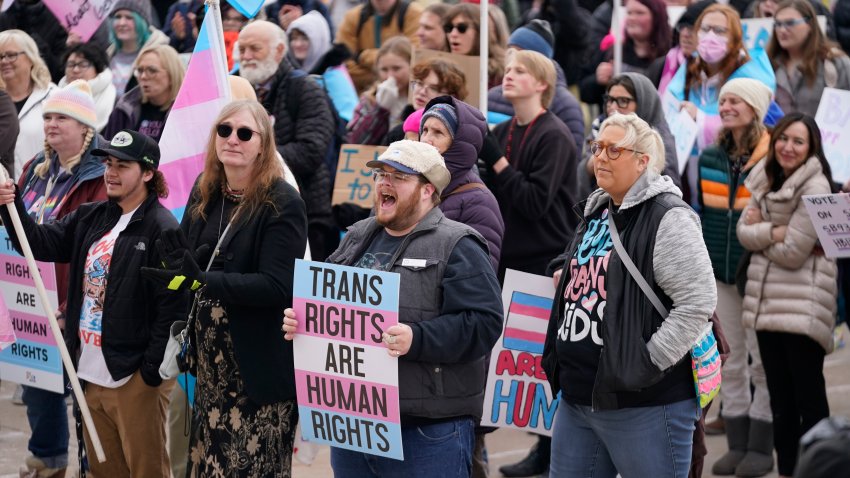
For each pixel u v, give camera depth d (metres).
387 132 12.03
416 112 9.05
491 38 12.08
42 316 9.02
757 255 9.91
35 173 10.03
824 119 11.43
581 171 11.06
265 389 7.43
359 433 7.03
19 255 9.04
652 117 10.09
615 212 7.01
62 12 12.98
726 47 11.71
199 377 7.72
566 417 7.34
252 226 7.45
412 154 7.03
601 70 13.55
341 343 6.98
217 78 9.34
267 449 7.53
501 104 11.45
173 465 9.17
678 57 13.00
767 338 9.84
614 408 6.84
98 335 8.32
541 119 9.97
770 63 12.53
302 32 13.57
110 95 13.15
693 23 12.69
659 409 6.88
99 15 12.94
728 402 10.52
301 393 7.17
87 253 8.41
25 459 10.05
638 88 10.05
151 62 11.30
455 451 7.08
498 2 16.31
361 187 11.19
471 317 6.89
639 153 6.90
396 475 7.13
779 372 9.85
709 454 10.96
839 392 12.54
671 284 6.73
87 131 9.62
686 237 6.74
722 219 10.56
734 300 10.54
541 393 8.41
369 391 6.94
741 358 10.51
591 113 14.83
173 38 15.53
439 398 7.00
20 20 15.56
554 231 9.94
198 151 9.38
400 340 6.75
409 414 6.98
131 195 8.28
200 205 7.78
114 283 8.16
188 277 7.18
